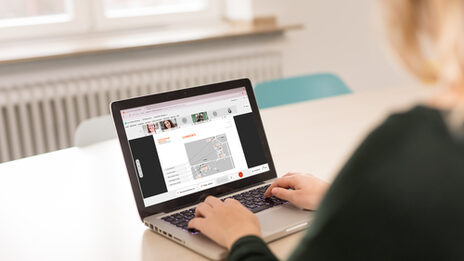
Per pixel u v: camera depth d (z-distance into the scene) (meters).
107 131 1.96
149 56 3.20
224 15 3.61
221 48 3.39
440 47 0.53
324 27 3.69
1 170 1.62
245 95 1.43
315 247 0.59
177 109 1.33
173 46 3.25
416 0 0.56
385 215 0.54
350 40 3.79
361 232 0.55
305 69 3.70
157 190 1.26
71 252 1.14
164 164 1.29
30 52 2.93
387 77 3.96
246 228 1.02
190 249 1.12
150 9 3.41
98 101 3.12
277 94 2.37
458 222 0.52
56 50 2.93
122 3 3.34
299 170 1.54
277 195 1.26
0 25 3.04
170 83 3.23
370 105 2.18
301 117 2.05
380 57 3.90
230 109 1.40
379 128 0.58
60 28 3.16
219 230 1.05
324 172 1.52
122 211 1.33
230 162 1.36
